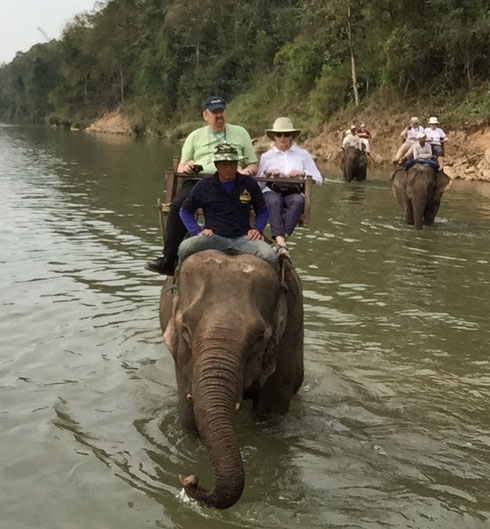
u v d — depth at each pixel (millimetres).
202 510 4836
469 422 6242
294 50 46938
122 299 9422
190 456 5512
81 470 5281
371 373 7211
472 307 9422
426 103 33344
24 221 15469
